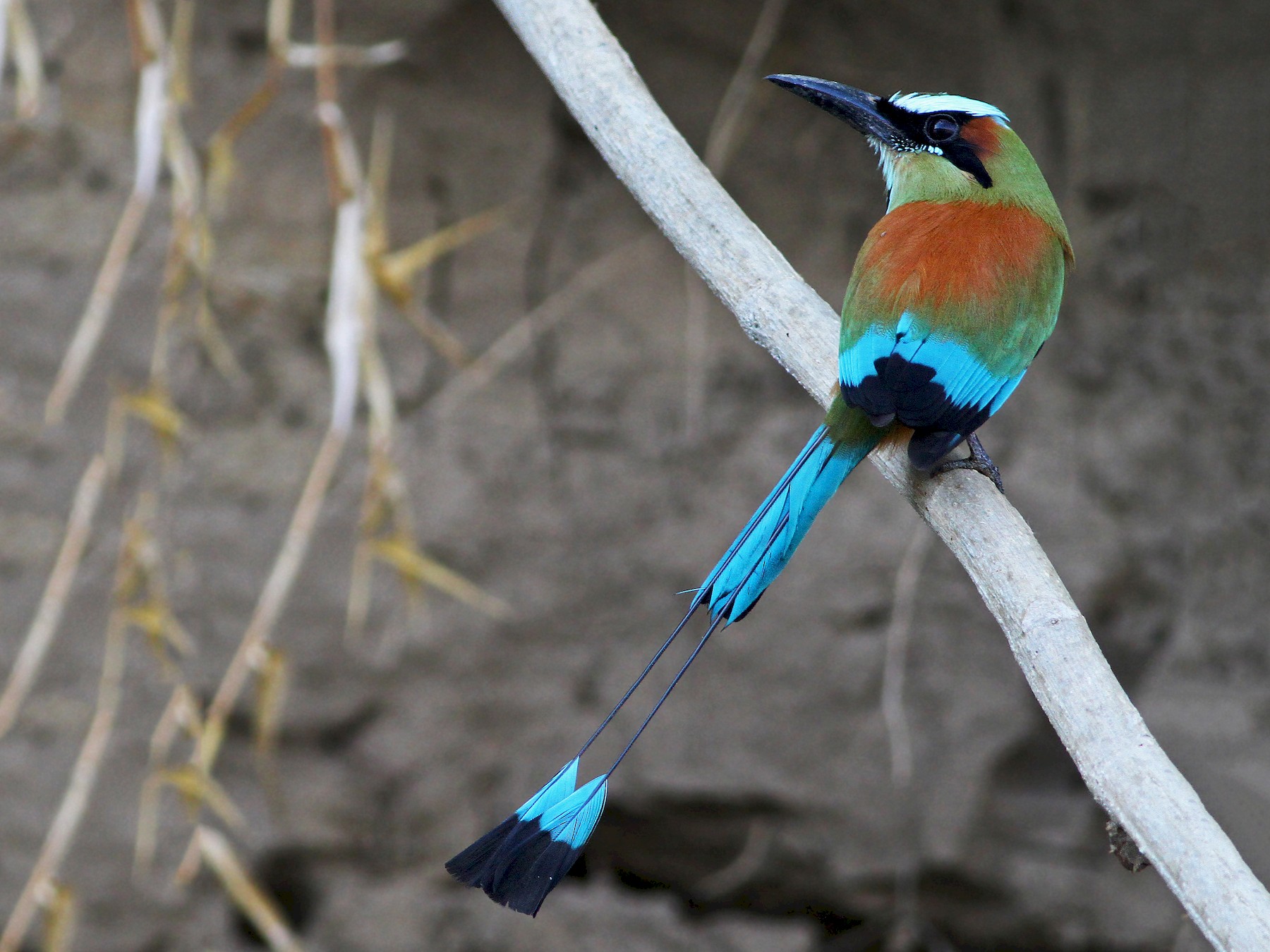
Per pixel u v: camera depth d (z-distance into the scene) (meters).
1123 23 12.22
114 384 10.45
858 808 11.22
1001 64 12.09
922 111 6.95
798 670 11.17
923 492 5.55
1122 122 12.38
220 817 10.62
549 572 11.01
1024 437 11.95
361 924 10.84
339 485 10.61
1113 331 12.38
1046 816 11.40
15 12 9.85
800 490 5.53
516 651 10.96
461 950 10.97
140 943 10.46
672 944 11.25
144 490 10.45
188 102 10.09
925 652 11.29
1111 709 4.50
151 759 10.38
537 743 11.02
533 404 11.09
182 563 10.48
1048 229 6.55
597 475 11.15
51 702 10.36
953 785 11.27
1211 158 12.43
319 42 9.63
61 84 10.55
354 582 10.60
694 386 11.38
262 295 10.61
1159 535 12.06
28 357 10.41
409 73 10.85
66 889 10.11
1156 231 12.51
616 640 11.17
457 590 10.33
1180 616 12.19
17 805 10.29
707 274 6.20
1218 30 12.27
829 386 5.83
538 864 4.74
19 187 10.48
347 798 10.74
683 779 11.16
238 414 10.59
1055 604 4.89
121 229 9.69
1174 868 4.04
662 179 6.28
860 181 11.81
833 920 11.63
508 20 6.77
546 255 11.22
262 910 10.18
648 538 11.20
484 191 11.06
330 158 9.66
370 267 9.81
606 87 6.43
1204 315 12.41
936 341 5.82
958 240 6.23
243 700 10.55
